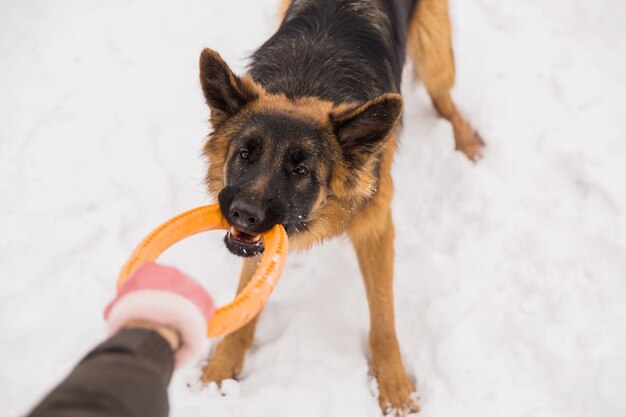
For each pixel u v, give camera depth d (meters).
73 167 1.90
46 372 1.62
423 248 1.84
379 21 1.80
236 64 2.12
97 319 1.70
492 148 1.99
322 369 1.66
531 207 1.90
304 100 1.58
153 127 1.99
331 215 1.57
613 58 2.14
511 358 1.69
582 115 2.02
